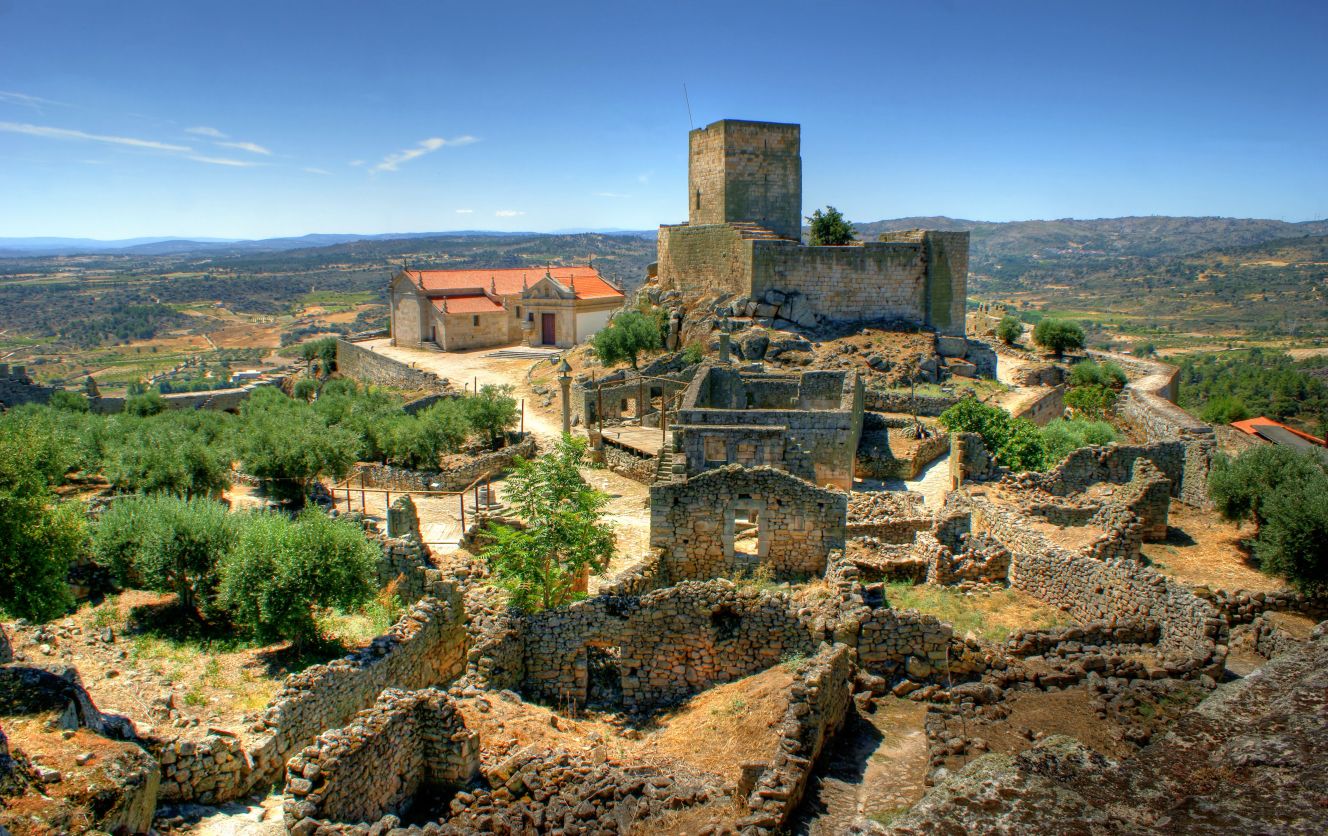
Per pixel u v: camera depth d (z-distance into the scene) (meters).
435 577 24.02
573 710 18.19
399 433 52.00
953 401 57.28
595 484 45.28
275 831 13.06
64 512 23.38
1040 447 42.09
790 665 17.30
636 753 15.34
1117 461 34.69
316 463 42.12
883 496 30.53
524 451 53.28
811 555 24.59
